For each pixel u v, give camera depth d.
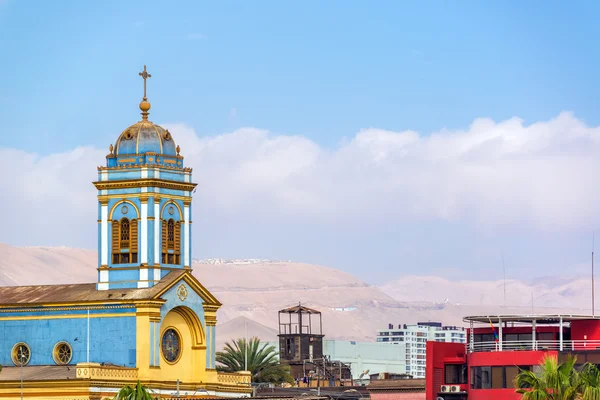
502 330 184.00
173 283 162.25
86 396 151.25
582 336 176.62
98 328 161.00
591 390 134.50
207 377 165.62
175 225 165.75
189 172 168.12
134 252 162.88
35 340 163.88
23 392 152.75
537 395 136.25
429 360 182.62
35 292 166.88
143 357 158.25
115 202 164.12
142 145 165.00
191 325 165.75
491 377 174.88
